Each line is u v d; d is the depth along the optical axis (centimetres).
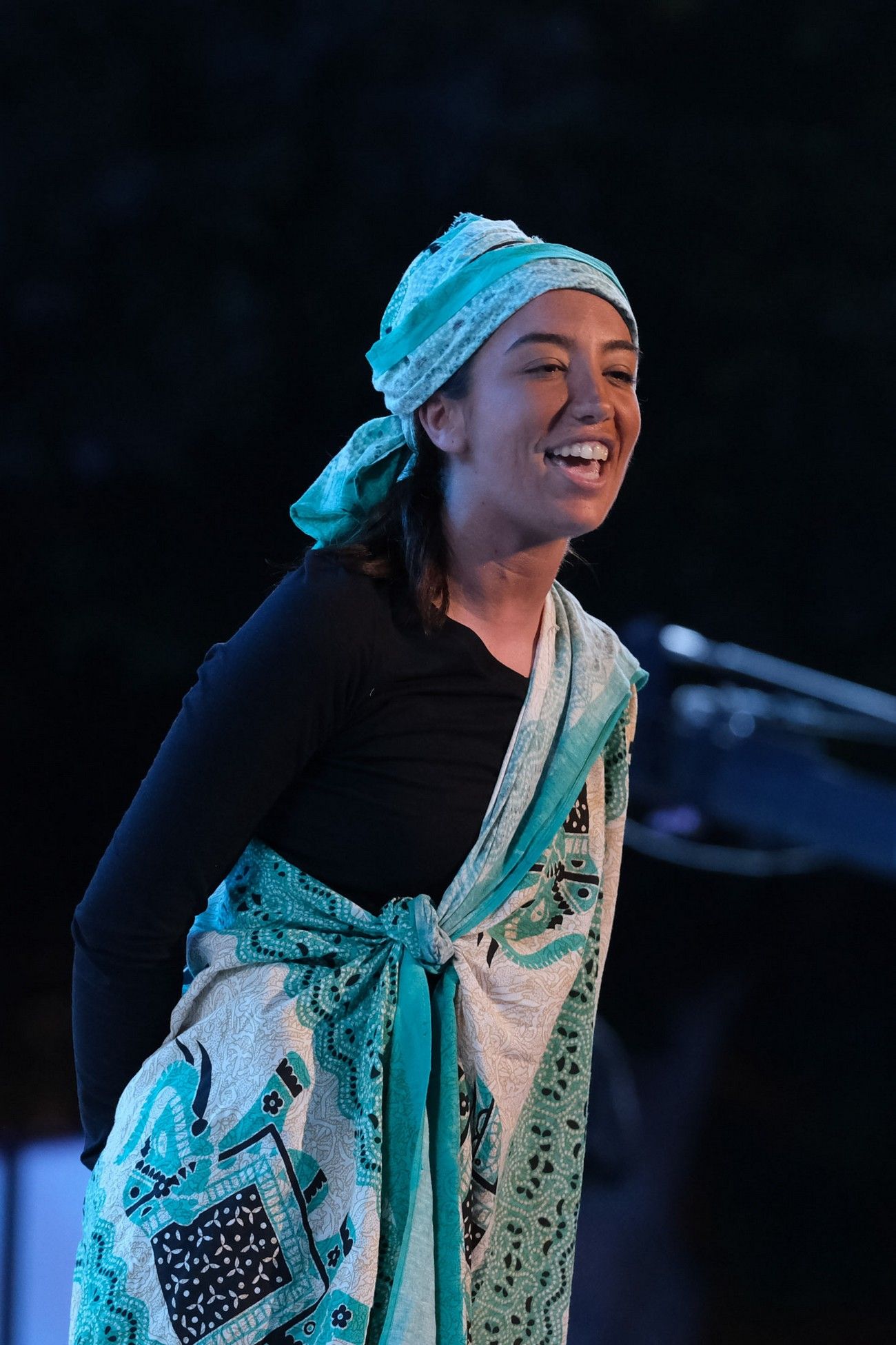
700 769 1970
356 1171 625
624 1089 2108
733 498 3647
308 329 3462
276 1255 625
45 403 3319
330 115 3378
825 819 1923
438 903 654
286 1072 633
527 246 638
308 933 652
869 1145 2211
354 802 644
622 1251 1803
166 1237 625
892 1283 1769
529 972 661
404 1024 639
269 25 3441
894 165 3538
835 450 3591
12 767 3581
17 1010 2538
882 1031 2759
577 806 697
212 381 3319
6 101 3300
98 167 3294
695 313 3584
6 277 3253
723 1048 2634
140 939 635
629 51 3653
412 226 3388
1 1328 1319
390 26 3344
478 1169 660
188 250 3297
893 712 2005
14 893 3216
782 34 3584
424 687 638
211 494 3588
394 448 656
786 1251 1834
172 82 3388
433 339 634
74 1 3319
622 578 3653
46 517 3512
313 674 615
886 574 3616
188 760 619
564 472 625
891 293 3512
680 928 3275
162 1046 655
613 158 3459
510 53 3381
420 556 638
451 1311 624
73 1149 1895
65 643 3531
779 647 3678
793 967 3108
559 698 667
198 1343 619
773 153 3503
